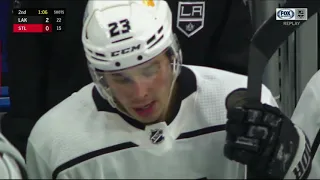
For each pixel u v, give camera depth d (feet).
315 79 3.28
